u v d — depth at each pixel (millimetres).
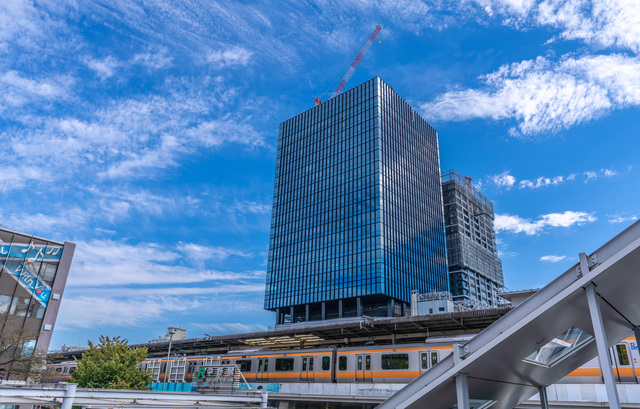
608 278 9336
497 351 9992
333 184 131875
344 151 133250
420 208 137125
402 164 134375
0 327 35844
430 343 27531
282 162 150500
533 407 22375
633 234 9141
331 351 32281
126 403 15523
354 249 119312
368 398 28156
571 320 10484
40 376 34219
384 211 119875
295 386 32062
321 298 120562
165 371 44438
